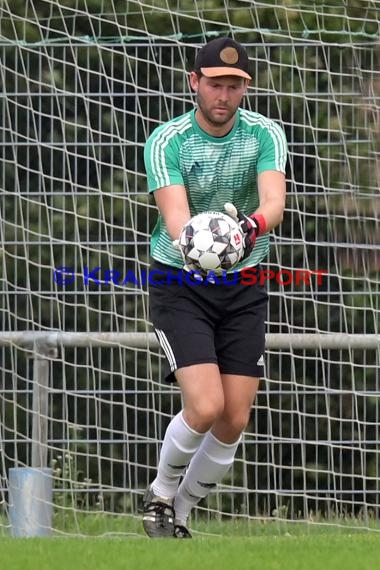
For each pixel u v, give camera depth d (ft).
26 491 81.92
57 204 89.15
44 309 89.76
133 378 87.71
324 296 90.02
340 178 89.66
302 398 89.92
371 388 90.17
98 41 88.84
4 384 89.97
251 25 91.35
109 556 51.11
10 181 89.76
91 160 89.20
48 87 89.30
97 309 89.40
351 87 89.71
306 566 48.24
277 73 90.33
